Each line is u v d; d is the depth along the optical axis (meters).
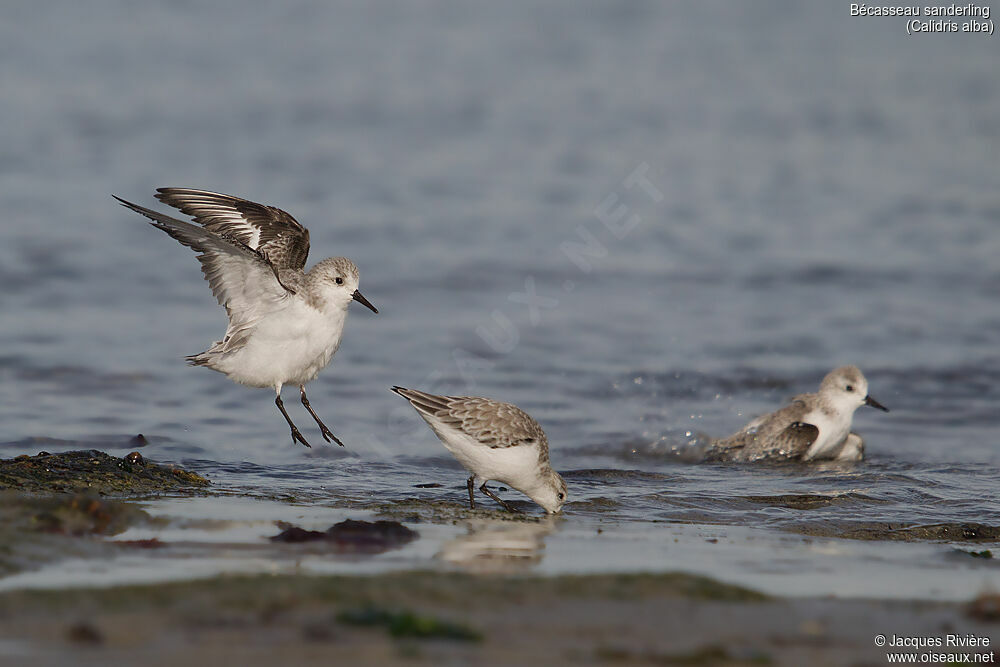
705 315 19.52
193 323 18.33
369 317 19.09
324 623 6.58
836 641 6.82
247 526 9.52
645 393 16.09
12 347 16.56
